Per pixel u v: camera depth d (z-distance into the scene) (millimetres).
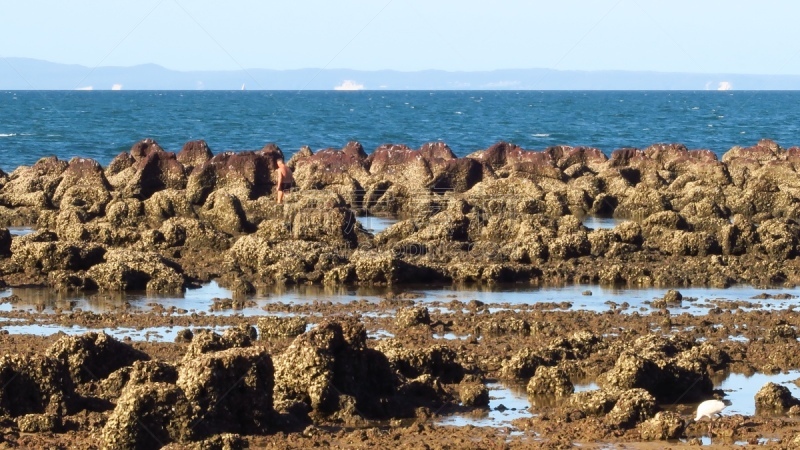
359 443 41281
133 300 69562
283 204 103500
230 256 81125
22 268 77750
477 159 125438
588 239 85625
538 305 67812
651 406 44500
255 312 65812
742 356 54906
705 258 83688
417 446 40875
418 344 56188
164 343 56281
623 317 63562
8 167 163250
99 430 41781
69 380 45375
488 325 60125
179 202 98062
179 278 73125
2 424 42625
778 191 108875
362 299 70375
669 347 53875
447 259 82562
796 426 43781
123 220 96625
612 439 42156
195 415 40438
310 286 74938
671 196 111625
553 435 42531
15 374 44250
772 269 80312
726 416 44938
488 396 47531
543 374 48656
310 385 44312
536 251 82812
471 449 40719
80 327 61250
